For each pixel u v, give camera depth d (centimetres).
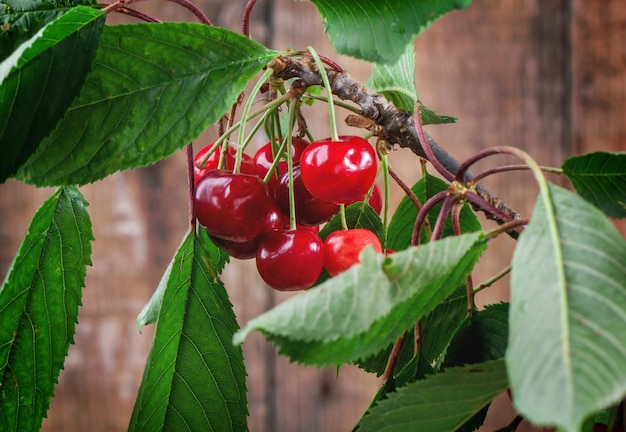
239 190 42
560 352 33
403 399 39
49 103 41
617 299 34
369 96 46
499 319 45
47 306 46
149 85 41
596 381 32
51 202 46
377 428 39
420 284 36
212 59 42
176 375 45
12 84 40
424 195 50
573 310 34
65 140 41
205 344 45
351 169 42
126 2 41
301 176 44
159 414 45
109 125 41
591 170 43
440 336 48
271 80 46
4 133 41
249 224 42
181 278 44
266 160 47
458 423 40
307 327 35
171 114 42
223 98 42
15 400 46
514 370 34
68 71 41
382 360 48
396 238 51
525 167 42
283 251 43
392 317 38
